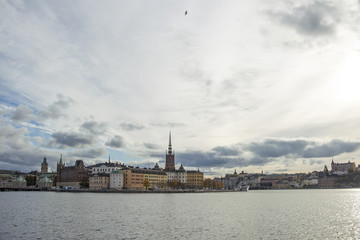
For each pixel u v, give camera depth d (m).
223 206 162.62
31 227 90.12
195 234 80.31
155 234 80.25
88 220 103.62
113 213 123.50
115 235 79.00
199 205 166.38
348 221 103.81
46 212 127.19
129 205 161.12
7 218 108.62
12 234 80.31
